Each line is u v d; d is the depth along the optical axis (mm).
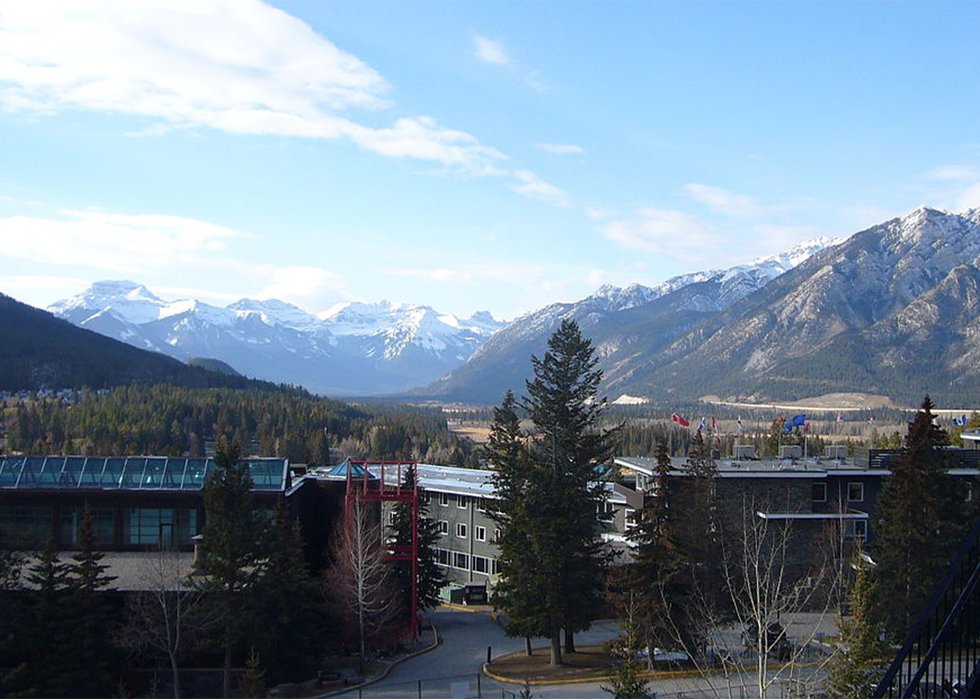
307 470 81562
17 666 42781
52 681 41906
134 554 59719
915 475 46438
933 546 45688
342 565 56438
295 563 49625
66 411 164875
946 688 16203
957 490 49000
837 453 72312
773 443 105125
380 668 51656
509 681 46781
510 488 56906
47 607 42938
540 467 51781
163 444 148000
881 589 44906
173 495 61219
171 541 61344
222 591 46031
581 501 51594
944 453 50281
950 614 16047
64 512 61312
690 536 46969
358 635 54625
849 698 26859
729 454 103750
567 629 53188
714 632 43656
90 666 43250
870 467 62250
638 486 71562
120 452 130000
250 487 48719
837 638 34094
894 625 43938
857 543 42375
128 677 47000
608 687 43000
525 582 51031
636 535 47281
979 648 17625
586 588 51031
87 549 44906
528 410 54188
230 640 45719
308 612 49781
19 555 47312
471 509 83500
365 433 186125
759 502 60344
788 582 57469
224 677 46719
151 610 45969
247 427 171375
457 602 78062
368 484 73562
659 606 44375
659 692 38531
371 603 52594
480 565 82312
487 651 55438
